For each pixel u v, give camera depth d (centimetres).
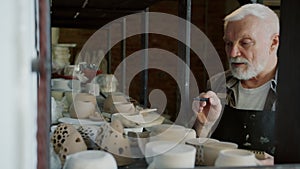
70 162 57
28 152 44
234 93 122
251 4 124
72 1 173
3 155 43
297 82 64
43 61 45
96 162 57
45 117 45
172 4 468
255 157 65
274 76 117
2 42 42
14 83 43
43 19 46
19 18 43
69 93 133
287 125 66
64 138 72
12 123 43
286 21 68
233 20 125
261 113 111
